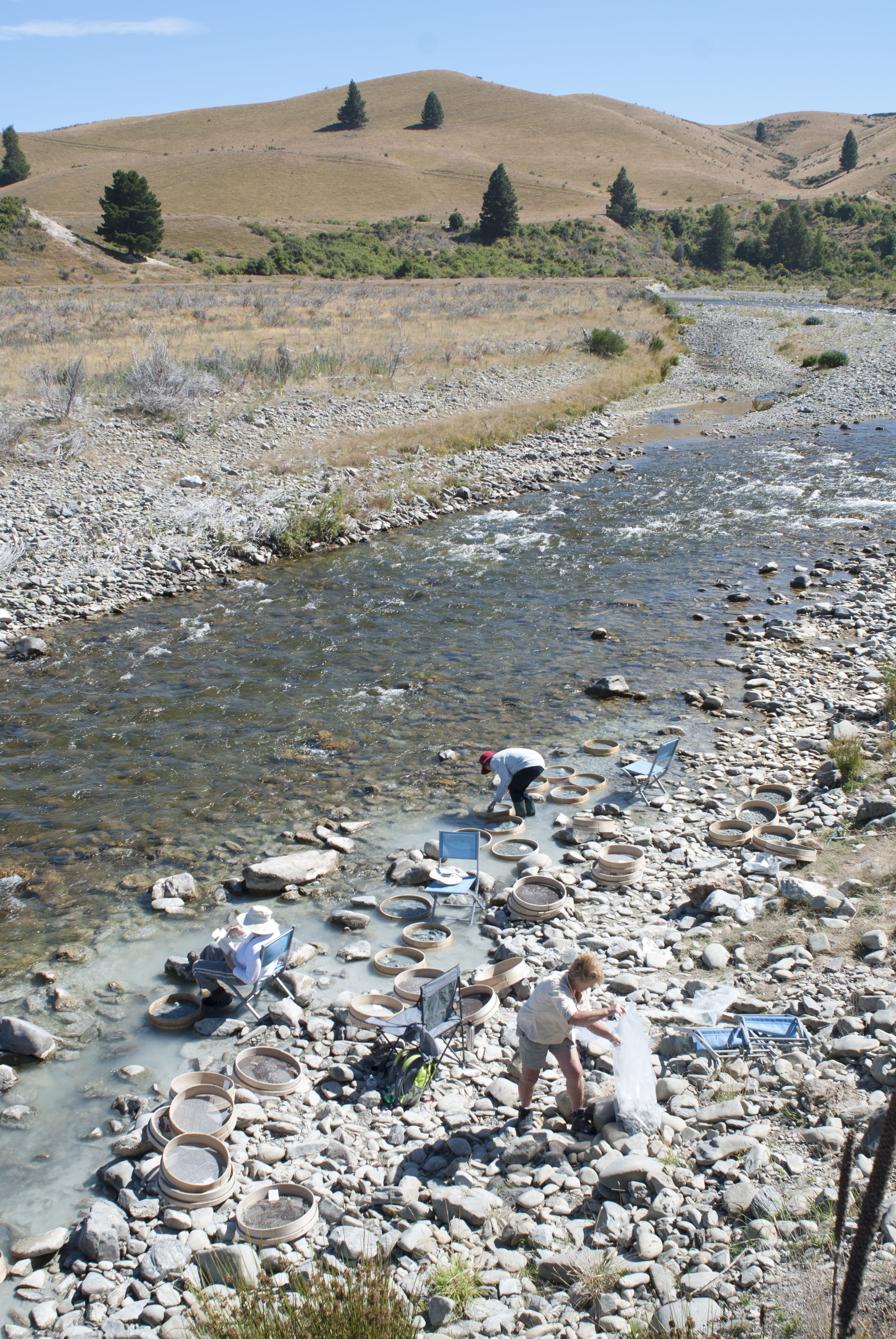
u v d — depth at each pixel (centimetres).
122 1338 427
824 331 5650
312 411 3031
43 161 15712
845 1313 299
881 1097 533
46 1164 555
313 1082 618
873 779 985
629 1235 461
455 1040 658
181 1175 528
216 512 2092
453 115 19850
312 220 12712
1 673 1357
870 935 696
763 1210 459
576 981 552
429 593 1725
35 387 2933
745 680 1325
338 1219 493
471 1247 470
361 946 766
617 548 2012
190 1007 698
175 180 13862
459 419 3044
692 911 799
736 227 14738
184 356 3550
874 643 1434
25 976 737
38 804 1003
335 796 1021
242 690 1298
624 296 7312
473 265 10088
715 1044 605
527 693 1291
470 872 848
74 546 1858
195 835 943
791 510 2280
